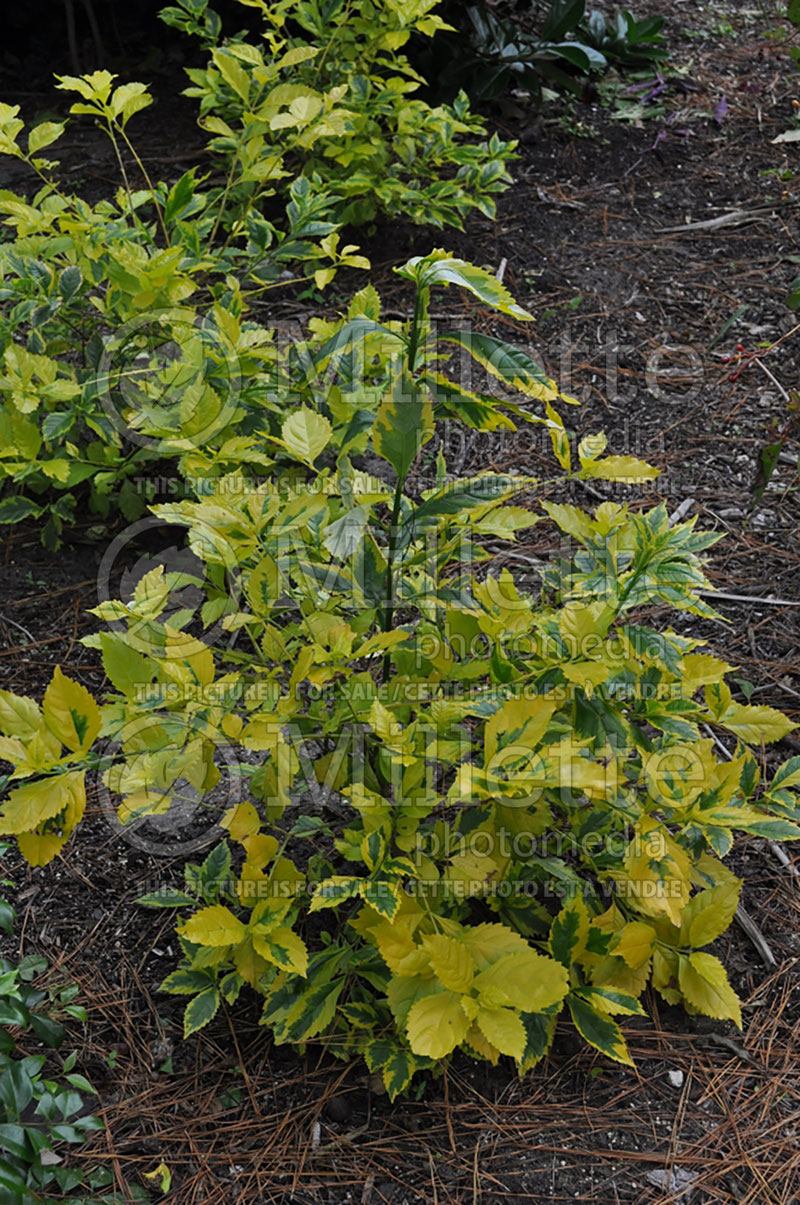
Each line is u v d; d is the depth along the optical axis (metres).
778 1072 2.27
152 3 5.52
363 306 2.53
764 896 2.59
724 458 3.75
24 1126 1.89
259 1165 2.11
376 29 3.93
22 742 1.78
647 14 6.20
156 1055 2.27
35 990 2.24
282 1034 2.13
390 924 2.00
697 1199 2.07
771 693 3.01
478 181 4.19
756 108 5.48
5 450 2.88
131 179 4.85
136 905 2.54
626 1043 2.30
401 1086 2.10
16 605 3.24
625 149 5.16
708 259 4.57
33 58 5.57
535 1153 2.14
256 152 3.15
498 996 1.88
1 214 4.55
